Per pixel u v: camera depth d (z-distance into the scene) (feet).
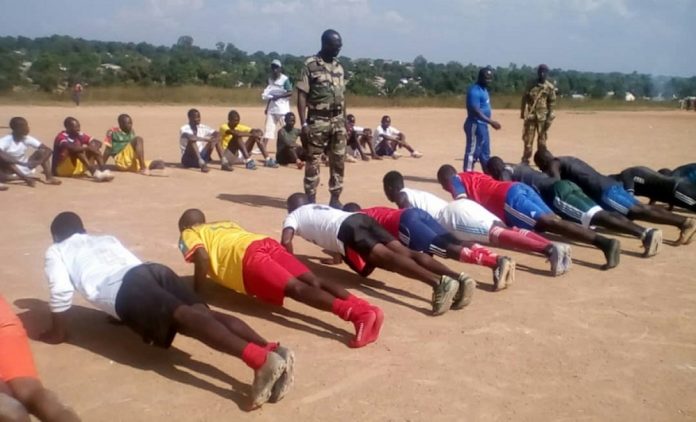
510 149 63.62
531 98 46.21
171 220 28.89
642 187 31.73
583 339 17.62
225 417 13.55
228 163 43.47
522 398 14.52
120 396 14.28
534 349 16.94
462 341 17.30
